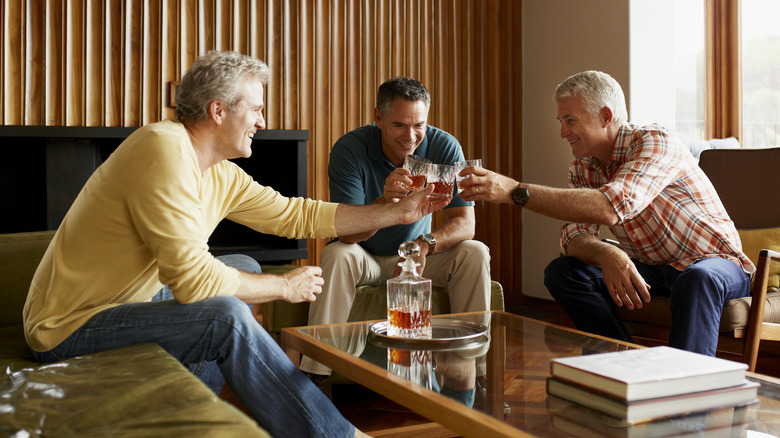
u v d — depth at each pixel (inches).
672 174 87.2
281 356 59.1
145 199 58.6
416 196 79.0
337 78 157.8
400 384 48.0
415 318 61.9
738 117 161.5
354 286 90.0
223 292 61.2
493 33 175.5
